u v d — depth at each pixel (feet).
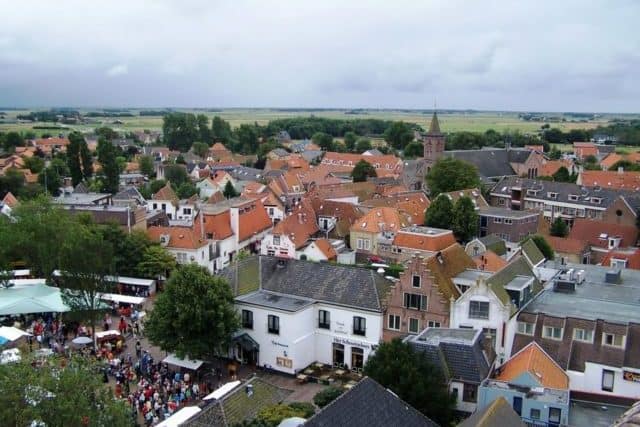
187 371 254.88
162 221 479.82
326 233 473.26
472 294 232.73
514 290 239.30
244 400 185.47
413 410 165.27
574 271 289.94
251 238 474.08
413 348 206.49
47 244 349.82
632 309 238.27
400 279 251.39
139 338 291.38
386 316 255.91
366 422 152.87
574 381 213.87
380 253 429.79
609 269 306.76
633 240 460.96
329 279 273.75
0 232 350.23
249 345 262.88
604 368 210.38
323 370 262.06
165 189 563.89
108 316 312.29
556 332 224.12
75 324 298.15
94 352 265.34
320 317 268.62
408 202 525.34
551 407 188.03
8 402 140.67
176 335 247.50
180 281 250.57
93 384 155.02
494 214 499.51
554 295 259.39
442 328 230.27
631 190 620.08
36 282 334.85
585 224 481.05
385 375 194.80
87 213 407.23
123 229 390.01
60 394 146.00
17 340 252.42
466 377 202.08
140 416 215.92
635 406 102.06
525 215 497.05
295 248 429.79
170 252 391.24
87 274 275.80
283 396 197.16
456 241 444.96
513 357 216.74
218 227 433.89
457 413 201.98
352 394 157.17
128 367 250.78
